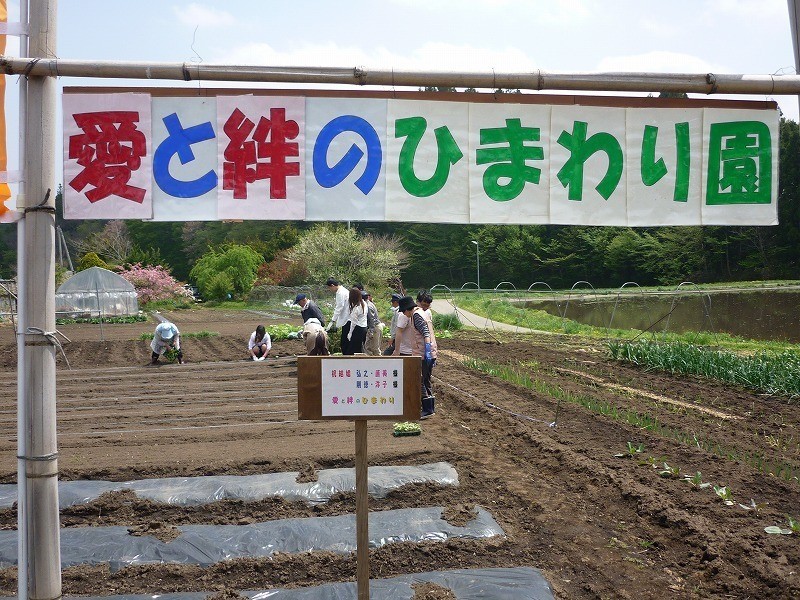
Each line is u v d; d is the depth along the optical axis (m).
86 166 4.28
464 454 7.97
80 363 17.56
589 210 4.53
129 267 58.06
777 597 4.78
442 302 38.53
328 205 4.39
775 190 4.62
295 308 34.28
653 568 5.35
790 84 4.28
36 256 4.00
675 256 60.22
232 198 4.35
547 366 16.02
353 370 4.02
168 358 17.20
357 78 4.09
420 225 66.38
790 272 56.25
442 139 4.42
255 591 5.06
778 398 12.02
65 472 7.34
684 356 15.07
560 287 64.50
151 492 6.78
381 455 7.79
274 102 4.34
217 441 8.86
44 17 4.05
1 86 4.02
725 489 6.65
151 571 5.43
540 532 6.02
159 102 4.30
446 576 5.18
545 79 4.15
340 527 6.00
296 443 8.59
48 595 4.09
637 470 7.41
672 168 4.57
